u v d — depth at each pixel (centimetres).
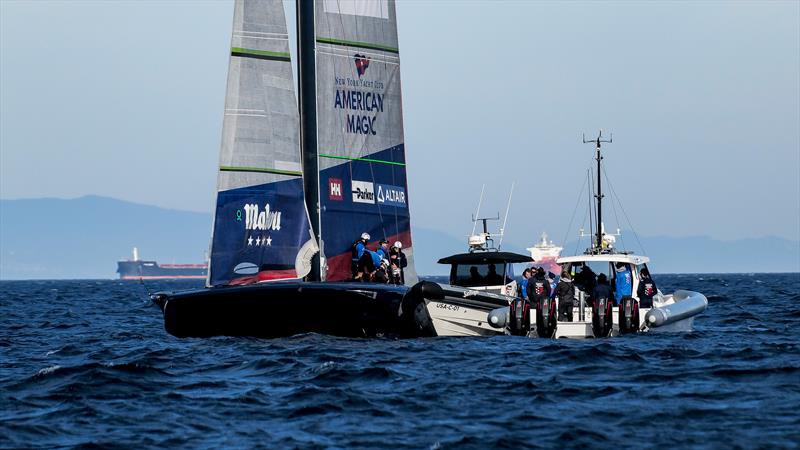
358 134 10475
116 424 6128
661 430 5803
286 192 9594
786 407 6431
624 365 8506
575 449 5397
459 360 8756
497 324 10406
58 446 5575
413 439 5641
